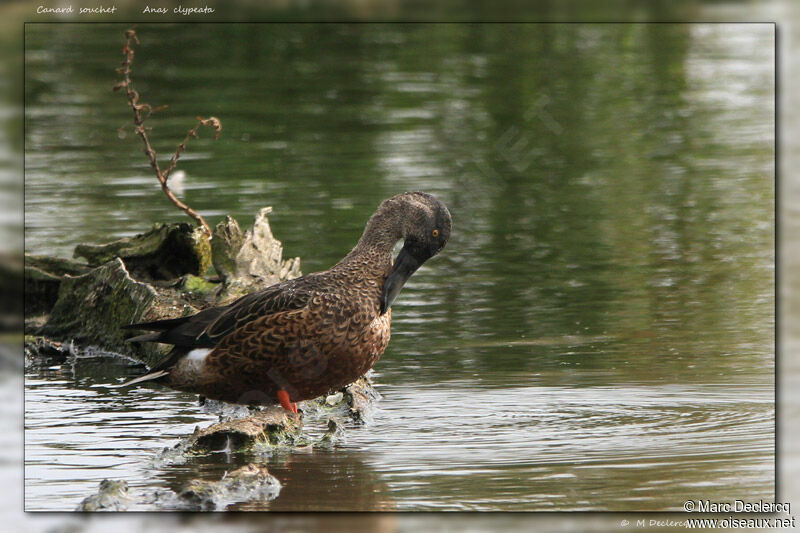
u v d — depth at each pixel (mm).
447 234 9641
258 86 28953
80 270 13906
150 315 12320
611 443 8875
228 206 17797
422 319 12883
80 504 7645
